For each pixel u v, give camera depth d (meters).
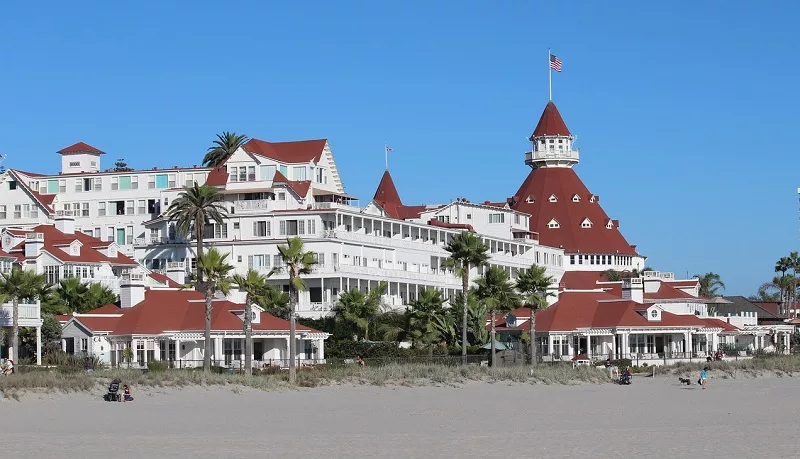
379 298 145.75
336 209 161.25
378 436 67.88
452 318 142.62
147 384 90.31
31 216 186.25
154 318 121.25
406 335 142.75
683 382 111.62
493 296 132.50
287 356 125.88
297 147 177.38
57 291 132.12
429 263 180.25
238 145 179.62
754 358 146.25
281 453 60.59
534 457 59.50
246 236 163.38
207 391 91.06
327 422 75.50
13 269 113.44
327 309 153.38
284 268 156.50
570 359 143.38
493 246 196.38
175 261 165.62
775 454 60.28
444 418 78.69
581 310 151.00
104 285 139.00
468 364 121.69
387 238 170.12
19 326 109.94
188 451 61.03
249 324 106.69
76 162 199.12
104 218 189.50
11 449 60.69
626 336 145.75
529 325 150.38
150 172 189.62
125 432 68.62
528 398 94.44
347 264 158.12
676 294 163.88
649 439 66.44
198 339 118.56
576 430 71.50
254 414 79.56
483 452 61.09
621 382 111.69
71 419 73.88
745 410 85.81
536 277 133.75
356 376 103.94
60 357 113.06
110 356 120.81
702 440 65.94
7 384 83.25
